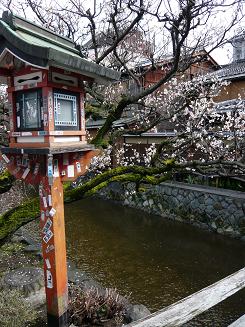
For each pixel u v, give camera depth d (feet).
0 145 20.47
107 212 52.37
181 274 30.58
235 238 39.55
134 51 31.81
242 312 23.95
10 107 13.08
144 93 15.71
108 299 20.12
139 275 30.30
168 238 40.52
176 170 18.03
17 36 10.56
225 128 39.40
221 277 29.91
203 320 22.98
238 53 62.44
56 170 12.55
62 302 13.10
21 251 29.96
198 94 34.94
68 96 12.88
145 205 53.01
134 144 60.80
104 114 21.63
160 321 7.16
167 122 58.75
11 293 17.10
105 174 16.40
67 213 51.72
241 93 52.47
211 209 43.32
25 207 15.39
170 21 13.87
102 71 12.73
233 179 46.16
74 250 36.29
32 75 12.10
